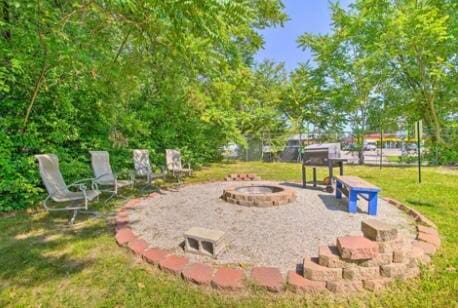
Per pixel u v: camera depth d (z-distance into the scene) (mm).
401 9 9625
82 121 5191
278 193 4293
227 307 1753
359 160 12422
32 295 1913
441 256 2371
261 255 2441
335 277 1923
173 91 6672
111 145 5789
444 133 10867
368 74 11430
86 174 5051
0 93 3934
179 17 2391
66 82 4535
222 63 6117
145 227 3232
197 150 9430
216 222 3371
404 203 4188
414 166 9992
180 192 5238
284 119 14586
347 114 13523
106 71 4363
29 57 3648
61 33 3326
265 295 1865
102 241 2836
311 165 5309
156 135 7414
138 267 2277
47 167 3557
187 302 1809
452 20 9297
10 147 3912
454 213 3631
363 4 10641
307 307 1750
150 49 3982
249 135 14227
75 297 1885
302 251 2512
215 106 8711
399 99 11992
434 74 9250
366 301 1798
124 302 1820
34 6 2996
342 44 12797
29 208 4074
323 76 14086
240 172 8547
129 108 6766
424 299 1799
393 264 1970
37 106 4355
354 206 3650
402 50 9484
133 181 5023
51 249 2633
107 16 3514
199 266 2189
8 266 2303
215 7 2213
